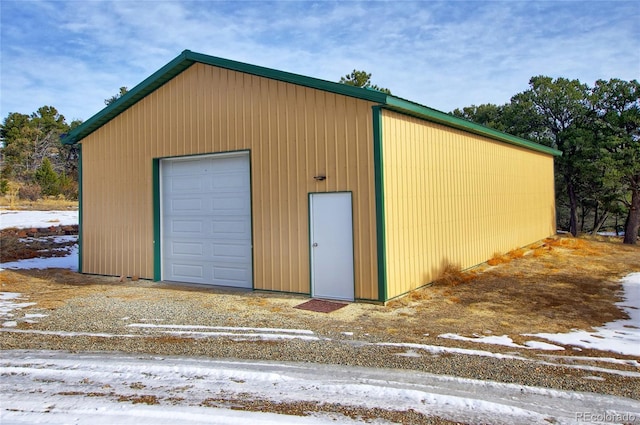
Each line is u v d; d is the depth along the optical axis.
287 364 5.12
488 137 12.77
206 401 4.15
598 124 19.72
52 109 48.31
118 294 9.22
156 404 4.09
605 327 6.54
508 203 14.10
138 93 10.82
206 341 6.01
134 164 11.20
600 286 9.39
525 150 15.66
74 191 32.91
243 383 4.56
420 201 9.16
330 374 4.81
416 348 5.62
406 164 8.70
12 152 40.56
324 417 3.83
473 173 11.77
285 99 8.84
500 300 8.21
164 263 10.88
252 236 9.30
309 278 8.57
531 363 5.08
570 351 5.49
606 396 4.24
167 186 10.86
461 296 8.51
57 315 7.45
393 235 8.17
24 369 4.97
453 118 10.09
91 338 6.18
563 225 23.78
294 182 8.73
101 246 11.78
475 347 5.65
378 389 4.39
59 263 13.47
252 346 5.77
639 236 20.97
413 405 4.07
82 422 3.75
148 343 5.95
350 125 8.09
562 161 20.17
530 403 4.10
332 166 8.29
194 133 10.16
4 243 15.16
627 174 17.80
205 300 8.53
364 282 8.01
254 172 9.27
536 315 7.22
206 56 9.71
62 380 4.67
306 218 8.60
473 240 11.59
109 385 4.53
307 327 6.61
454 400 4.14
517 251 14.00
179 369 4.93
